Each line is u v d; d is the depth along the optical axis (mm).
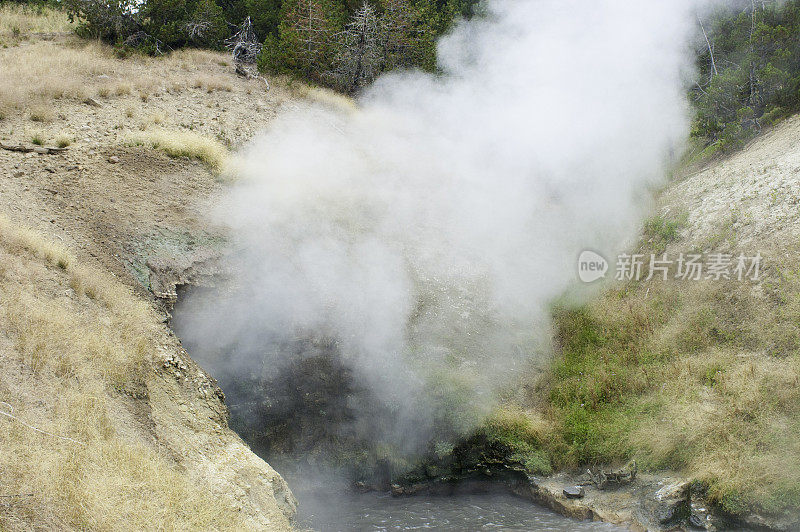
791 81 11883
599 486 8078
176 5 18172
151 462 5531
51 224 8203
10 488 4594
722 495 7180
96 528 4719
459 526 7758
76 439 5316
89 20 17891
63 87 13219
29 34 18141
